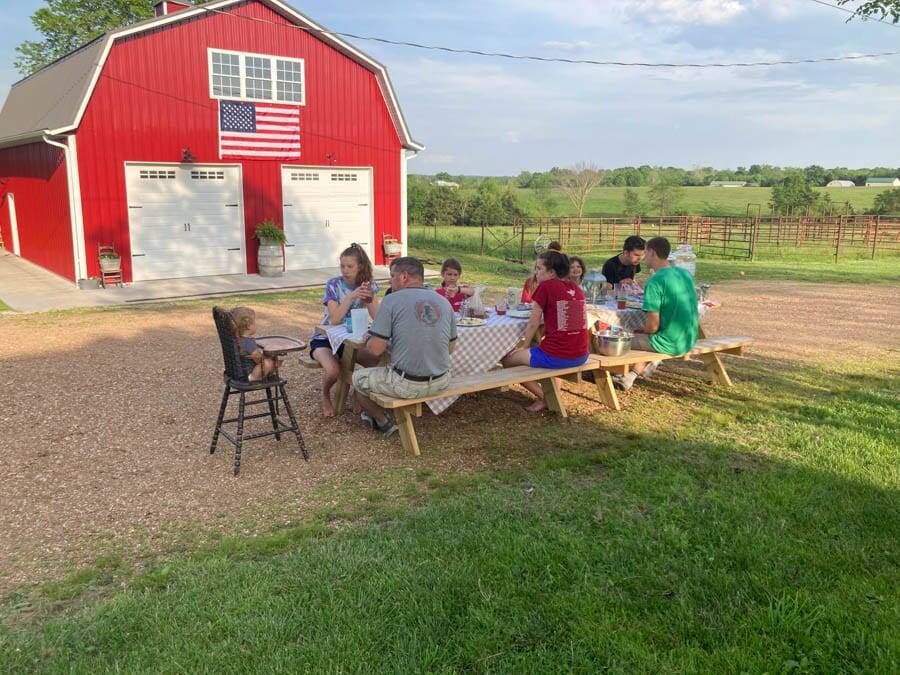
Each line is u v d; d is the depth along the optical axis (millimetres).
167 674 2553
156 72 13641
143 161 13758
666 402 6301
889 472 4449
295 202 15992
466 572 3209
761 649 2695
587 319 5805
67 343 8703
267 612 2930
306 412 5957
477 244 24203
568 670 2578
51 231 15211
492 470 4676
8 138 15719
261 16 14680
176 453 5023
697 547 3455
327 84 15859
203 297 12836
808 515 3811
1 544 3713
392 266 4867
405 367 4734
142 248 14133
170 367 7488
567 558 3318
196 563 3422
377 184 17125
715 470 4539
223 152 14703
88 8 29016
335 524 3918
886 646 2664
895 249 23969
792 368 7598
